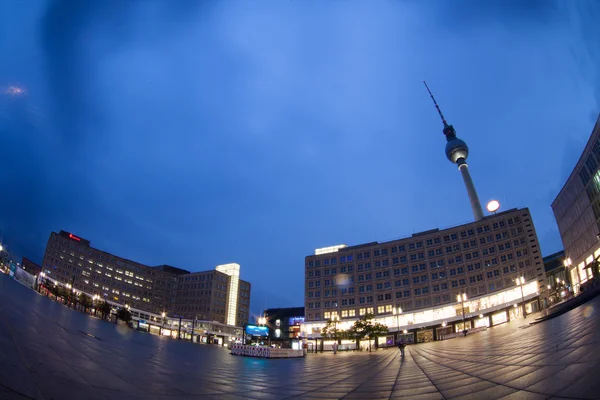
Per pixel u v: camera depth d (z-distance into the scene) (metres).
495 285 89.44
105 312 76.00
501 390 8.13
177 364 17.64
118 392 7.73
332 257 114.62
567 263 73.44
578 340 12.68
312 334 108.25
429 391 9.83
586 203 72.38
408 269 102.69
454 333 83.44
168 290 159.25
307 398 10.31
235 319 158.00
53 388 6.61
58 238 130.88
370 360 34.41
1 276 46.75
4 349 8.39
